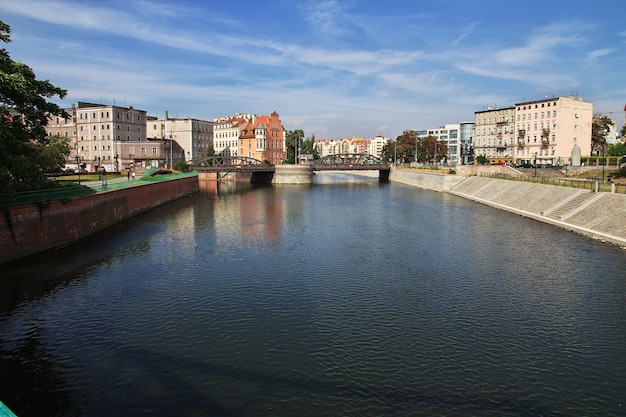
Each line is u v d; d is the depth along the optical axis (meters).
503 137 110.00
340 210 55.25
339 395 13.84
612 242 33.41
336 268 27.47
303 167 108.19
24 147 27.22
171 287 23.94
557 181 54.91
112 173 75.44
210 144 138.12
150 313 20.31
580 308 20.78
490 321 19.34
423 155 139.25
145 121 110.94
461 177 81.75
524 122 103.50
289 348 16.91
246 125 141.88
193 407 13.23
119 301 21.83
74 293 22.94
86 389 14.19
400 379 14.77
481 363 15.81
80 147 98.88
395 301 21.75
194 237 37.41
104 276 25.83
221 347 17.02
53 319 19.66
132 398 13.69
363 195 76.44
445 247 33.00
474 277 25.45
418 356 16.28
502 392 14.04
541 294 22.62
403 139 136.25
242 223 44.97
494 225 42.59
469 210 54.41
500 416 12.87
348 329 18.56
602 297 22.14
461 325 18.95
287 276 25.84
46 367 15.55
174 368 15.47
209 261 29.27
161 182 61.75
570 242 34.06
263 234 38.78
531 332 18.28
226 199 69.81
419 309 20.72
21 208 28.89
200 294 22.83
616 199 38.47
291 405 13.35
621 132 94.19
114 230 40.59
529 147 102.69
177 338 17.78
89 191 38.25
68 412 13.00
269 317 19.86
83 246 33.47
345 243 34.75
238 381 14.65
